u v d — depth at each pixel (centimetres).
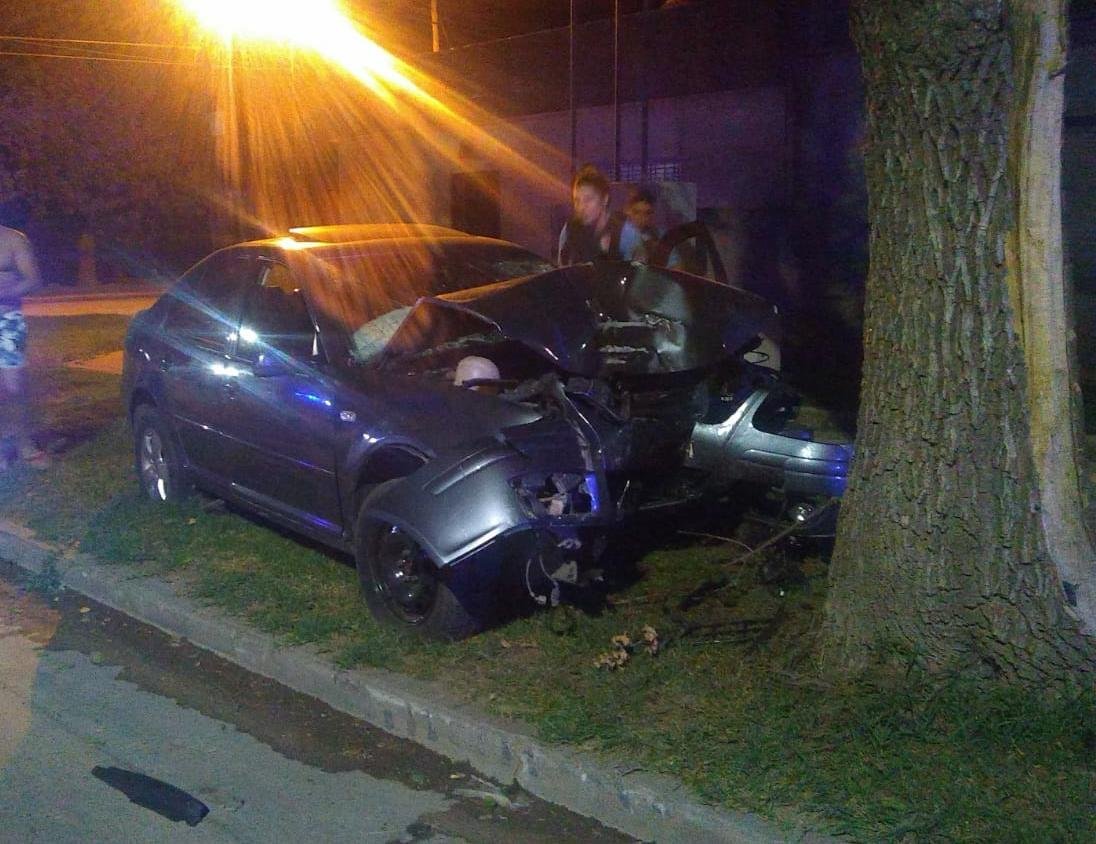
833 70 1099
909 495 460
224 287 725
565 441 541
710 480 638
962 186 433
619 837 429
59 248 3534
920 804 395
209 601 632
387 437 568
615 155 1205
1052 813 390
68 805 458
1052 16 407
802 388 1041
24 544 739
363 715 525
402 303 667
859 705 453
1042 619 441
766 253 1187
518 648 547
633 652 529
